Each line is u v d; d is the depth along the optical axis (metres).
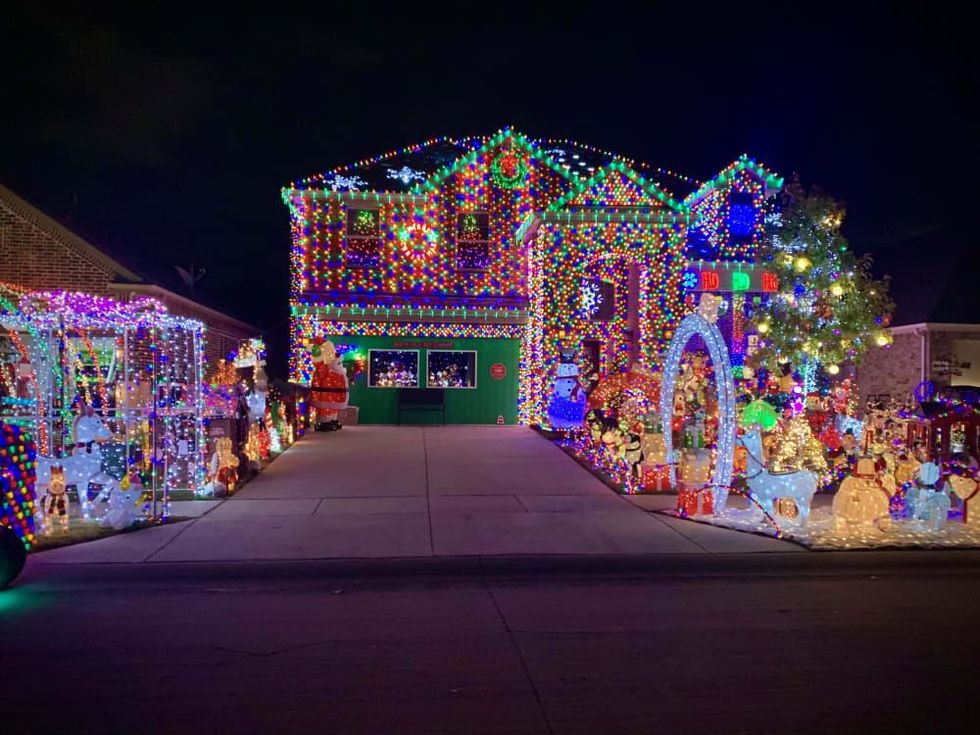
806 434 13.65
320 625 6.46
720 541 9.79
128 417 12.14
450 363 22.98
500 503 12.11
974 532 10.17
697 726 4.55
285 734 4.44
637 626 6.45
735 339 22.25
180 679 5.26
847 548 9.33
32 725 4.56
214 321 24.12
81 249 17.83
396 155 23.81
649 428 14.55
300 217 22.55
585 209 20.48
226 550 9.20
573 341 20.64
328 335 22.48
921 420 13.80
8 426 8.88
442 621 6.57
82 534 9.86
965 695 5.02
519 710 4.77
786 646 5.95
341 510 11.53
